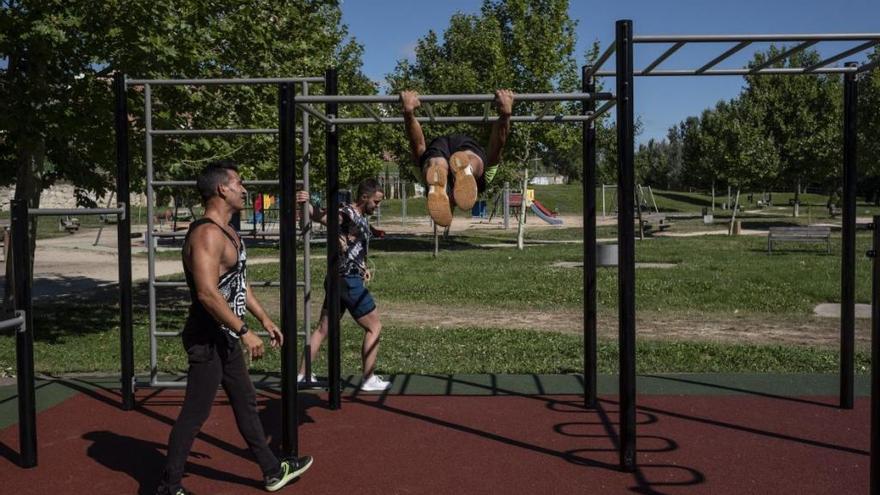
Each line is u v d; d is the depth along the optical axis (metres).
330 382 6.20
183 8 9.95
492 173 5.07
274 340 4.33
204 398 4.20
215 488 4.51
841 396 6.09
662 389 6.77
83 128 9.25
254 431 4.36
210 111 10.75
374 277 17.12
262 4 13.10
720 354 8.47
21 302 4.82
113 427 5.77
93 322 11.69
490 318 11.77
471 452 5.10
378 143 28.27
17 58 9.16
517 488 4.44
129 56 9.05
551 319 11.64
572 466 4.80
